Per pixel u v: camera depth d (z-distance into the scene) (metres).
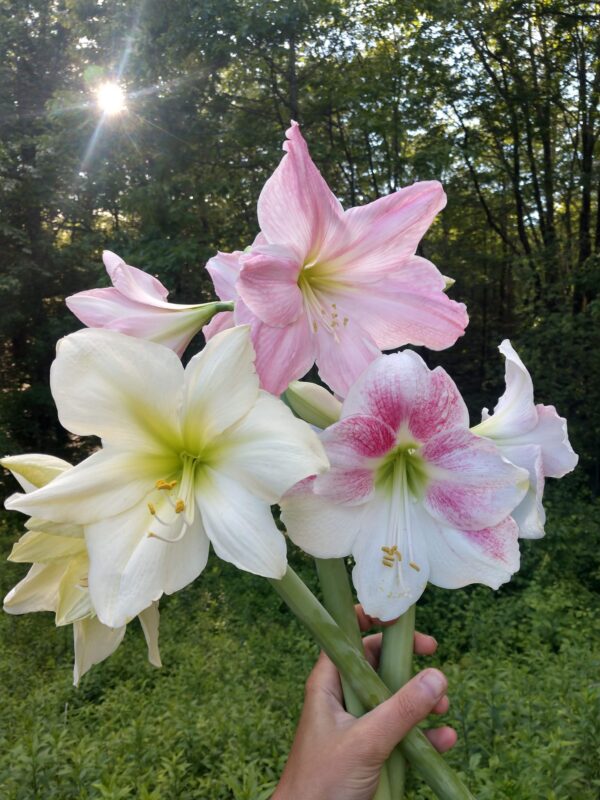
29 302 4.11
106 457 0.34
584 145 3.56
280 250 0.35
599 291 3.13
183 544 0.35
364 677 0.42
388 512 0.38
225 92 3.34
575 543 2.46
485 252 4.50
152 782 0.98
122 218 4.34
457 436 0.36
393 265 0.40
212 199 3.26
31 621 2.18
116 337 0.34
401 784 0.44
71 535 0.34
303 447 0.33
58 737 1.06
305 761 0.43
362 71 3.15
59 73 4.34
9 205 3.95
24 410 4.11
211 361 0.34
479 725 1.07
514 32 3.40
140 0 2.93
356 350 0.40
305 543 0.38
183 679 1.55
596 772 0.96
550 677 1.28
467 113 3.56
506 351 0.40
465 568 0.38
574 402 3.01
